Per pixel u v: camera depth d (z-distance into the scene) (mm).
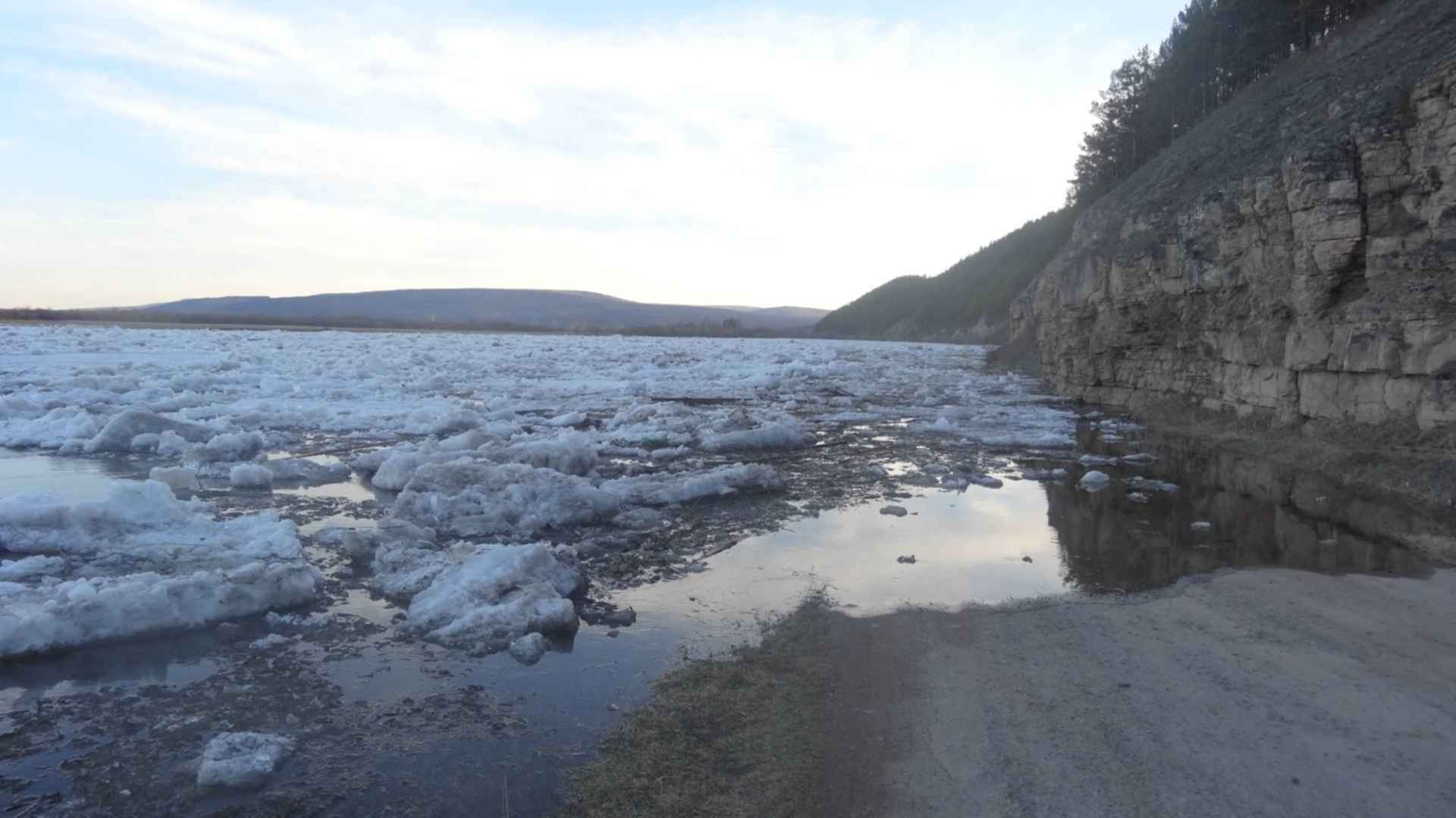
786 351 64250
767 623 6355
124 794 4043
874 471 13602
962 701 4895
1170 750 4273
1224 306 17234
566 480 10188
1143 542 8820
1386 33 18578
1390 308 11516
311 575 6988
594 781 4117
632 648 5879
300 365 32938
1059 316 29781
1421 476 10133
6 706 4953
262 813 3885
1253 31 36062
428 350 49688
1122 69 53312
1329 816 3680
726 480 11688
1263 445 13953
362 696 5117
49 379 23469
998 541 9016
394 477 11516
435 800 3990
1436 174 11406
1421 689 4977
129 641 5938
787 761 4250
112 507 8258
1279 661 5430
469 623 6098
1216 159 23281
